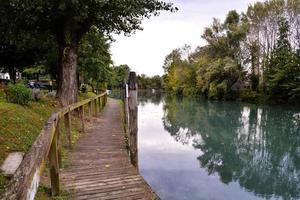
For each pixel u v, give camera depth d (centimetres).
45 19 1212
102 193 468
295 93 3269
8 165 469
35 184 169
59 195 443
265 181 933
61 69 1304
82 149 770
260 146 1448
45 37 1512
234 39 4278
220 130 1880
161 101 4594
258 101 3781
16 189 133
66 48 1269
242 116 2597
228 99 4312
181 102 4309
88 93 3097
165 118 2405
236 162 1144
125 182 519
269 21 4184
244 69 4216
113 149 771
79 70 2359
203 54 5081
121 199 447
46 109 1088
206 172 961
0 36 1507
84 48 2019
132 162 647
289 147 1442
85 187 491
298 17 3772
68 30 1264
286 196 808
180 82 6194
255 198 775
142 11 1257
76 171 577
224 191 800
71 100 1269
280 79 3419
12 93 954
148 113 2770
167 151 1234
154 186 804
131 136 653
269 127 2017
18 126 718
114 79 4703
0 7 1155
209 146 1398
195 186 820
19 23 1241
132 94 655
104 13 1238
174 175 909
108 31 1438
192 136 1633
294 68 3350
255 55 4194
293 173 1030
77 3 1066
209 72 4306
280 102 3531
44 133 293
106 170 586
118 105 2361
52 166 433
